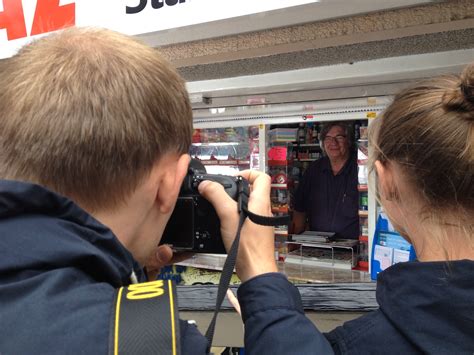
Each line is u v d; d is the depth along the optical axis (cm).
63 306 36
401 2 71
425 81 55
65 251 38
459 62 139
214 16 78
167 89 46
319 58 148
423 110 51
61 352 33
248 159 239
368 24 83
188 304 83
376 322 53
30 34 93
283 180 243
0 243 38
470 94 46
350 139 237
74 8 89
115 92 42
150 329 35
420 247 54
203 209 70
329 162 246
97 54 44
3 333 35
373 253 159
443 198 49
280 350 48
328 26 86
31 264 38
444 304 46
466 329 46
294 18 78
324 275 203
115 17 87
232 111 220
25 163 42
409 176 52
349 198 235
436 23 81
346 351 54
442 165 48
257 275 57
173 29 82
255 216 59
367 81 169
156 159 45
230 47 99
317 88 188
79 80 42
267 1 73
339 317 76
